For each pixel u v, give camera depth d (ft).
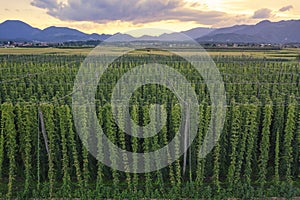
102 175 45.21
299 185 45.98
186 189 42.93
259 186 45.37
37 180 46.19
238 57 131.95
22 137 45.91
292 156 47.19
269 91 69.26
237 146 46.52
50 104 46.34
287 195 42.52
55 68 93.76
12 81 77.87
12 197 43.47
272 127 51.37
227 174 46.34
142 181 46.06
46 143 44.57
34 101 57.88
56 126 46.88
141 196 42.68
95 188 44.80
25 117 45.52
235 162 46.03
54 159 46.03
